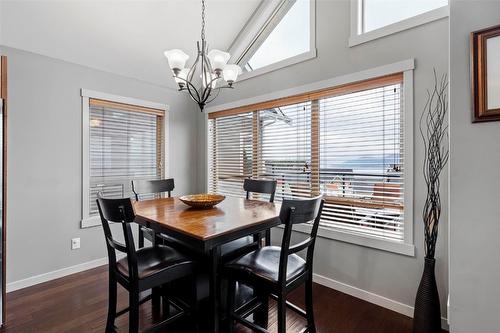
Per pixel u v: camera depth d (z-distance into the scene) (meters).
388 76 2.14
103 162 3.07
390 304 2.13
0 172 1.85
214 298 1.55
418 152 1.99
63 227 2.71
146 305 2.19
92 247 2.92
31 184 2.51
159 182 2.79
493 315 1.40
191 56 3.29
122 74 3.12
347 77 2.35
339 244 2.43
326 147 2.57
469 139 1.46
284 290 1.41
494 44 1.38
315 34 2.59
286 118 2.92
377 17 2.33
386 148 2.19
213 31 3.11
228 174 3.58
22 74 2.44
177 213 1.89
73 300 2.24
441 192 1.88
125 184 3.27
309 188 2.69
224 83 3.52
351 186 2.40
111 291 1.62
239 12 3.01
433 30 1.92
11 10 2.19
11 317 2.00
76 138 2.79
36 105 2.53
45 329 1.86
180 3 2.67
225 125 3.62
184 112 3.81
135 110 3.29
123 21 2.62
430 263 1.76
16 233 2.42
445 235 1.86
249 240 2.15
